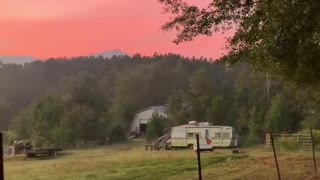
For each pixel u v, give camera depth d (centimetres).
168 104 10081
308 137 4209
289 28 1044
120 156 4509
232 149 5003
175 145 5434
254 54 1301
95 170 3119
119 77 13925
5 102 13588
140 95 12825
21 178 2961
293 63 1259
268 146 4619
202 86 9106
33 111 8656
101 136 8550
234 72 10850
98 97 10812
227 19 1377
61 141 7925
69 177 2750
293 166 2359
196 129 5366
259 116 6981
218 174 2242
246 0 1331
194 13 1424
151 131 8294
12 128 10681
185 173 2438
